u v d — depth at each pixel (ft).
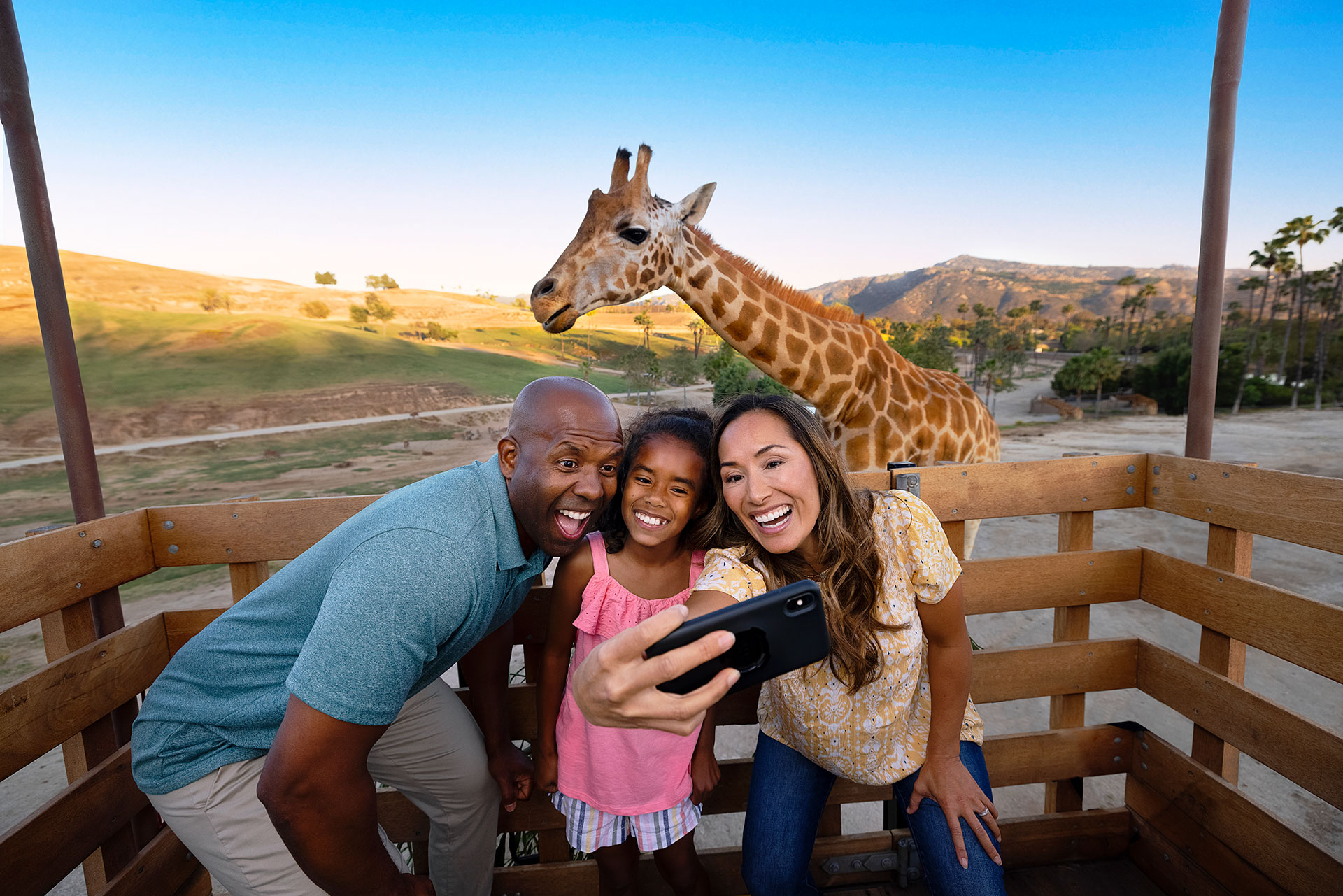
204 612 5.63
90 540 4.88
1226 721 5.44
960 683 4.64
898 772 4.73
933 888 4.57
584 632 4.63
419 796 4.90
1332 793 4.58
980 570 6.15
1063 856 6.48
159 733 3.88
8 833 4.17
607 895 5.58
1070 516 6.33
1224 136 6.59
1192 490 5.73
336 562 3.58
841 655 4.21
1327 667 4.63
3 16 5.36
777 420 4.07
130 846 5.32
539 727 4.88
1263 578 24.08
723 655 2.82
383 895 3.59
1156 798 6.24
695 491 4.37
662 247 11.16
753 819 4.99
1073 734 6.44
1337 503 4.50
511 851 7.65
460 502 3.64
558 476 3.61
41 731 4.43
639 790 4.61
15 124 5.43
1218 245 6.57
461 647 3.82
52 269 5.62
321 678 3.07
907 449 12.89
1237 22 6.47
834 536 4.17
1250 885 5.23
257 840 3.95
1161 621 19.53
